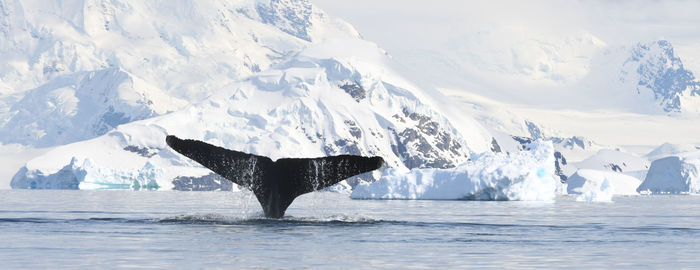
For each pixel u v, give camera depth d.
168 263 76.19
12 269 71.75
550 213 198.75
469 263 79.31
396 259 81.38
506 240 103.19
